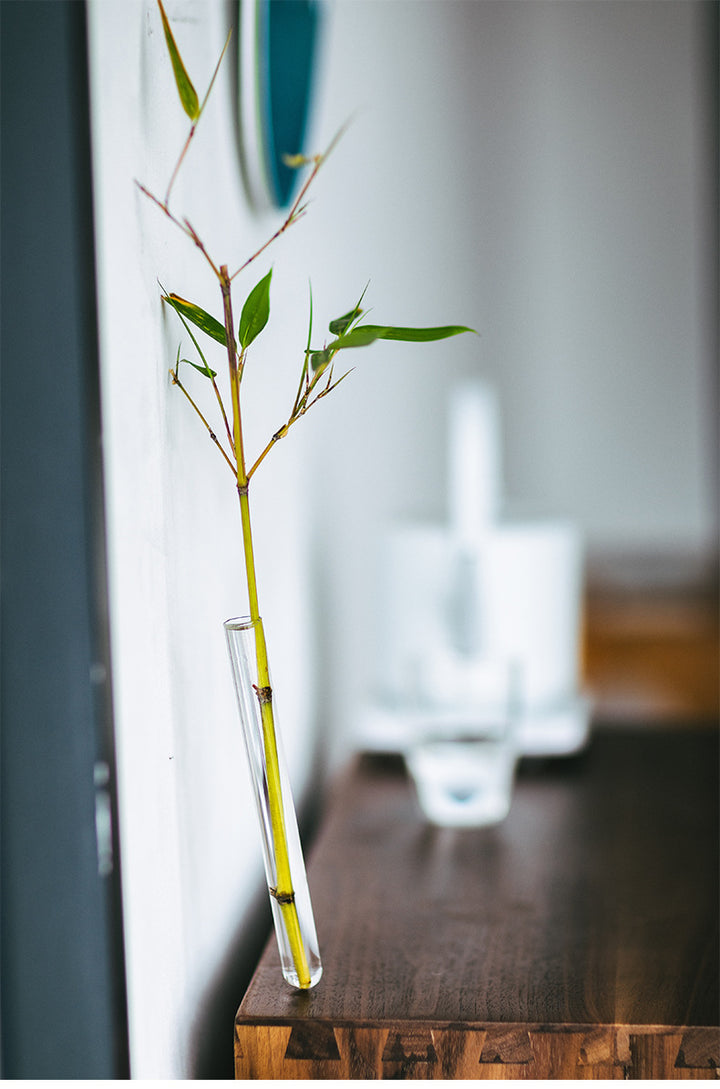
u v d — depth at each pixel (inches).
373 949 41.8
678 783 52.9
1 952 38.4
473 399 55.4
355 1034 38.6
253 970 47.2
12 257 37.2
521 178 117.8
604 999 39.4
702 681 80.1
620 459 121.3
